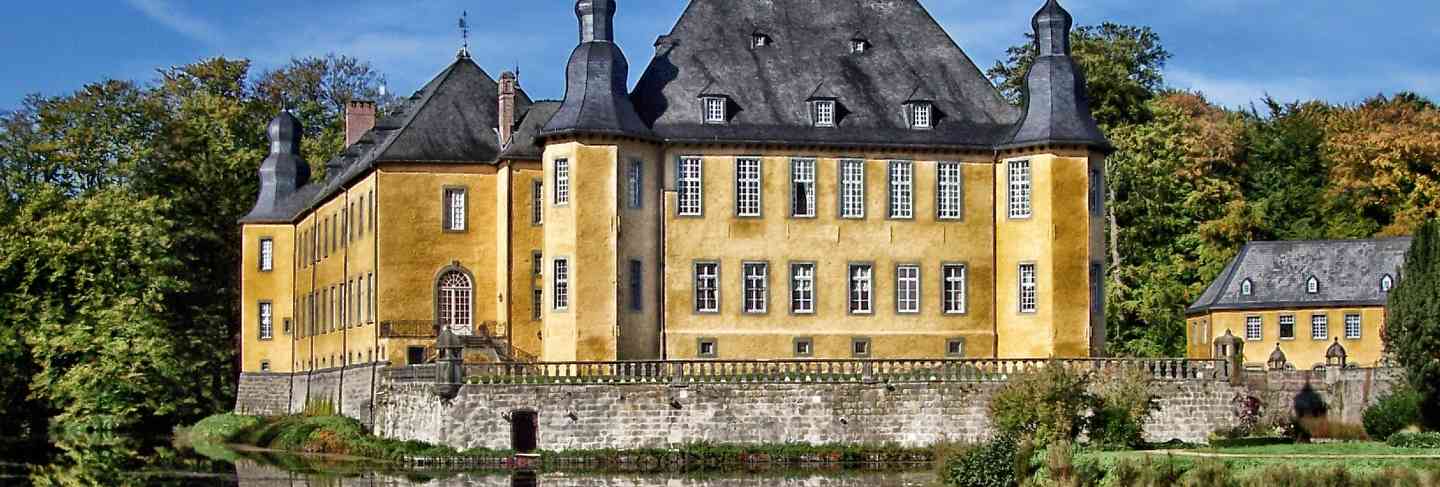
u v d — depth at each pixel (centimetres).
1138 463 5825
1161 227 11300
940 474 6481
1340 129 12162
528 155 8419
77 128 10925
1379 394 8019
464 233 8588
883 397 7344
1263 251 10956
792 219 8094
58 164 10825
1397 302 7544
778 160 8088
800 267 8100
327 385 8931
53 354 8094
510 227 8406
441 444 7250
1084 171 8075
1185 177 11425
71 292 8419
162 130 11175
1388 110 12344
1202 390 7481
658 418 7250
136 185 11056
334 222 9656
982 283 8206
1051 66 8181
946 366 7394
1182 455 6069
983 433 7338
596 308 7769
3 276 8262
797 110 8162
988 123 8300
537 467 7106
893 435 7338
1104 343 8188
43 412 8794
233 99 12125
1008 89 11388
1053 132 8038
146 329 8350
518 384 7231
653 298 7956
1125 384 7006
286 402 9806
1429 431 7225
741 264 8044
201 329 11069
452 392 7225
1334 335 10575
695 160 8019
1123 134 11038
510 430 7231
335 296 9606
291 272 10844
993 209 8225
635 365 7275
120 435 9281
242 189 11444
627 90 7975
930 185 8194
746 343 8025
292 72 12481
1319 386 8144
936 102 8288
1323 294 10625
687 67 8181
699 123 8038
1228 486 5534
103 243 8438
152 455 8038
